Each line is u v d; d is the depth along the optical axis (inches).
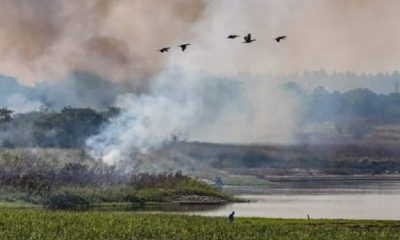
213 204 6688.0
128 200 6648.6
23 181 6604.3
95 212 5511.8
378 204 6727.4
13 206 5949.8
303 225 4640.8
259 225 4532.5
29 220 4488.2
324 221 4921.3
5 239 3922.2
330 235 4200.3
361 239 4082.2
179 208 6254.9
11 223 4375.0
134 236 4126.5
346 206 6481.3
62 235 4092.0
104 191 6707.7
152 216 4936.0
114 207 6250.0
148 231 4247.0
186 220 4670.3
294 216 5585.6
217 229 4328.3
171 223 4483.3
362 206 6491.1
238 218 4972.9
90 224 4402.1
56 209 5915.4
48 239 3946.9
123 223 4461.1
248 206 6520.7
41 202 6254.9
